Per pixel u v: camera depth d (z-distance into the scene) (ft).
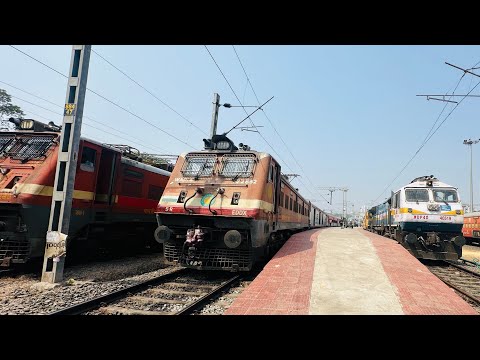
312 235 41.39
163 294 21.83
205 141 32.89
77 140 26.13
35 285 23.12
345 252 29.91
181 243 28.07
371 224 106.83
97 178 33.55
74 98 26.37
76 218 30.30
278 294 18.52
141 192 41.14
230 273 29.91
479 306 23.03
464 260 49.21
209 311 18.33
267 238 30.66
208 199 27.81
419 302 17.93
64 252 24.63
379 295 18.72
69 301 19.44
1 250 26.09
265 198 28.81
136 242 41.47
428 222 43.45
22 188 25.85
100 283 24.49
